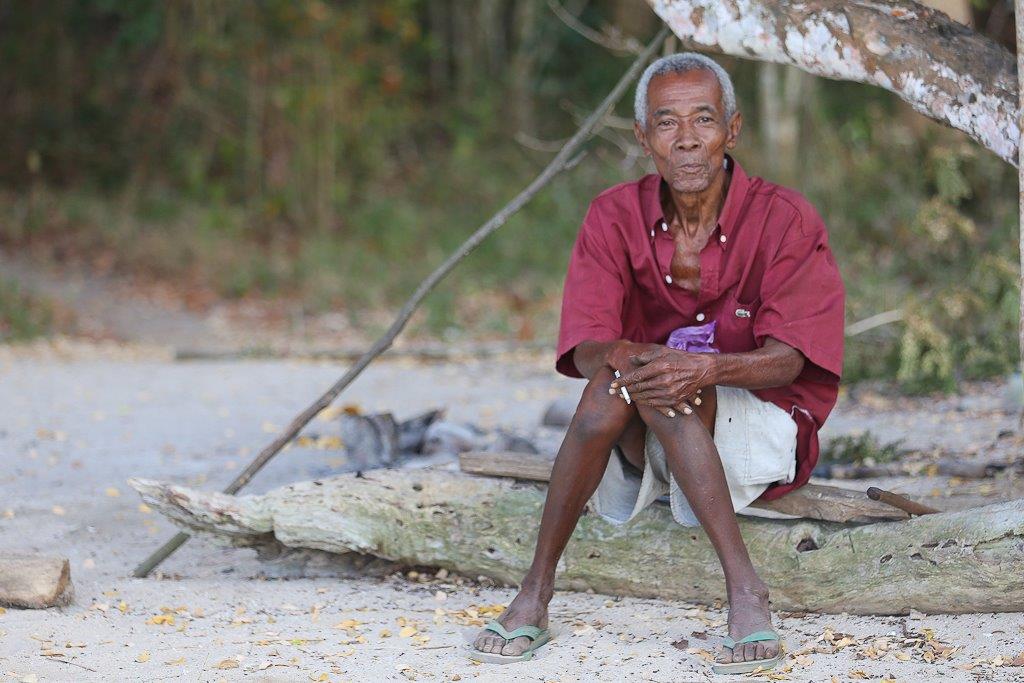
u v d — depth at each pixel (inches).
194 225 837.2
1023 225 195.9
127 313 720.3
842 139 723.4
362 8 906.1
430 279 263.0
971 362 417.7
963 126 200.4
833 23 204.2
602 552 228.1
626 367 200.8
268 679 189.0
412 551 238.5
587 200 832.3
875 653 195.0
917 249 506.6
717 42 211.6
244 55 881.5
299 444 371.9
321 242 818.2
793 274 209.2
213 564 259.8
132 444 375.9
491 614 219.3
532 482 238.7
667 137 207.2
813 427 218.8
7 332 645.3
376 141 911.0
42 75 908.0
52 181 901.2
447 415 414.9
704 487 198.4
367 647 204.2
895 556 209.3
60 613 220.2
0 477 331.0
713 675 189.5
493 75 989.2
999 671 185.3
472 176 904.9
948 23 204.1
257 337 675.4
